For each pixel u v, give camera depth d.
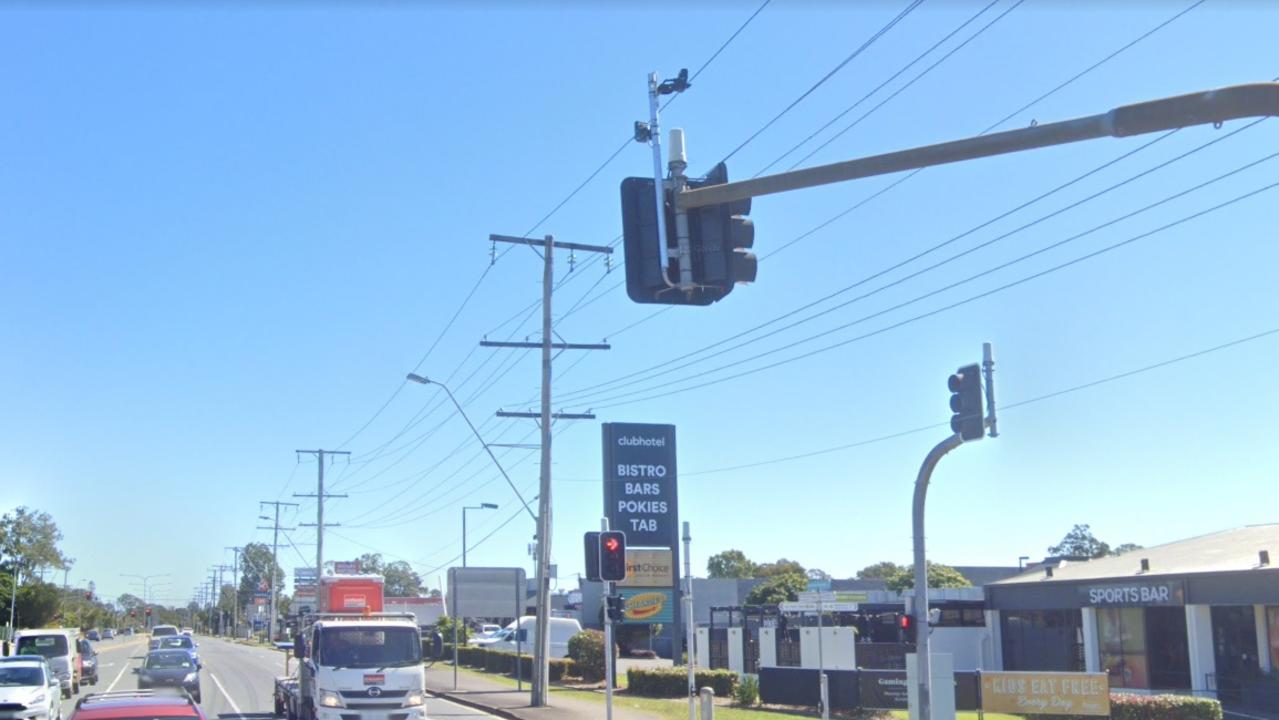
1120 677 40.16
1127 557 45.00
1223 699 34.94
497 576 46.16
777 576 76.25
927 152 8.27
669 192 9.25
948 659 19.50
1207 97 7.43
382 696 22.45
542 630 32.41
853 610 47.91
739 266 9.09
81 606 139.25
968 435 16.03
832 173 8.53
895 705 29.55
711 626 54.53
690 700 22.72
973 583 87.25
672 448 54.66
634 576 53.12
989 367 16.36
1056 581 42.34
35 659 27.30
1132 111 7.59
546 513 33.00
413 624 23.80
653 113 10.96
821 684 26.95
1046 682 26.23
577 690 40.19
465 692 39.38
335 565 67.81
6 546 86.88
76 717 12.24
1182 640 38.03
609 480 53.50
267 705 35.00
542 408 33.34
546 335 33.66
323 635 23.12
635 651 58.75
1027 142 7.93
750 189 8.85
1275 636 34.12
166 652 36.47
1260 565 34.09
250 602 168.88
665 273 9.04
